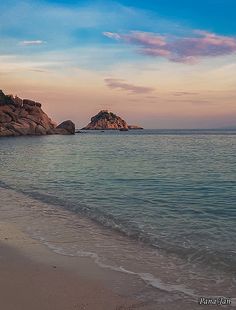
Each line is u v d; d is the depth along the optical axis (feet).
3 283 22.43
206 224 39.75
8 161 121.60
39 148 200.23
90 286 22.82
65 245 32.01
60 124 490.90
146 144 255.29
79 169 96.17
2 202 52.80
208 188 65.00
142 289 22.81
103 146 225.56
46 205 50.75
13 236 34.37
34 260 27.43
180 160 124.26
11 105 409.28
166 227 38.52
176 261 28.45
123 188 65.05
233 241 33.42
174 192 60.85
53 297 20.77
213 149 193.57
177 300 21.35
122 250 30.96
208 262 28.22
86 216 43.98
